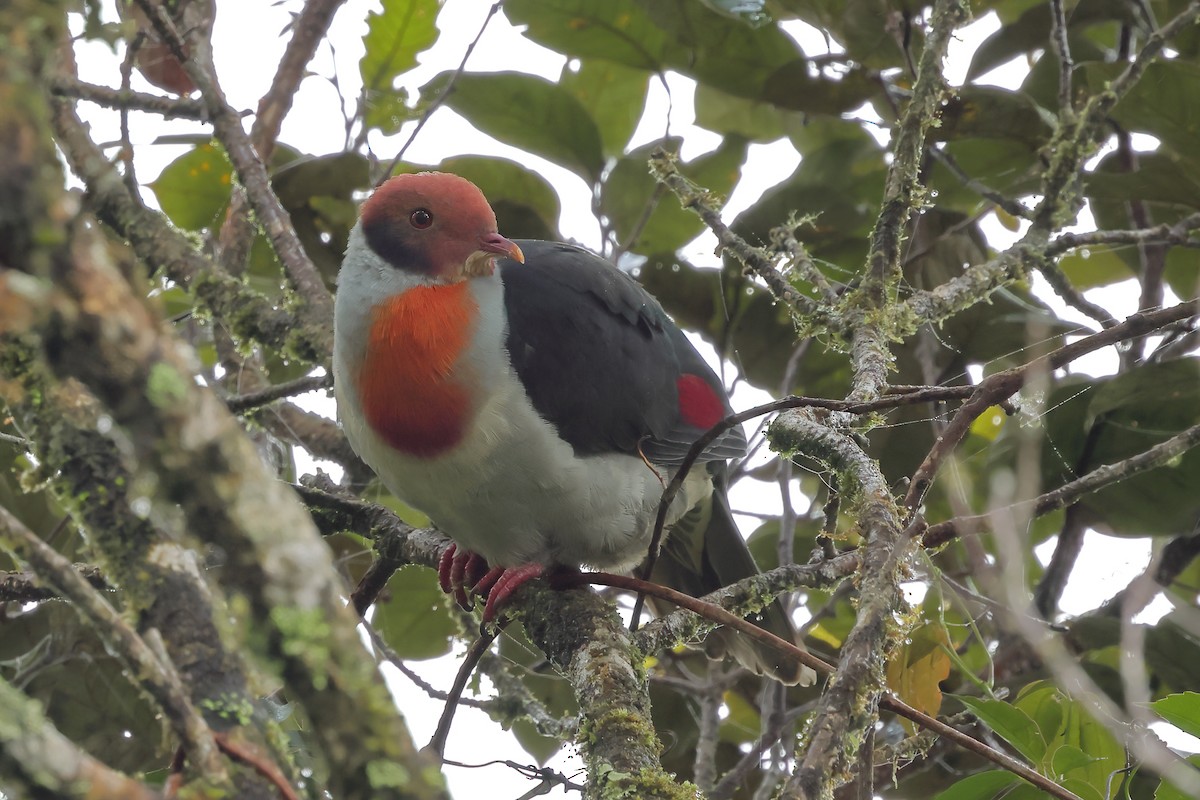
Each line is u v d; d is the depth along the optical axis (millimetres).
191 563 2883
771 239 7676
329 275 8867
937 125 6715
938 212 8758
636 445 6984
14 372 2799
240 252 7918
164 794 2605
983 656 8156
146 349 2771
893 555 4402
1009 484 4199
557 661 6035
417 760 2943
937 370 8477
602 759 5055
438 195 6719
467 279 6746
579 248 7648
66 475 2820
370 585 6930
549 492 6664
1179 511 7586
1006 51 8734
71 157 6602
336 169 8258
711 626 5984
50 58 2688
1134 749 5484
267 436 8391
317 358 7086
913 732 6508
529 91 8875
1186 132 7773
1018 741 5230
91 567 5828
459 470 6531
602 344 6918
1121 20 8484
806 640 9008
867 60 8070
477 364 6516
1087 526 7914
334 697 2887
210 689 2830
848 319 6559
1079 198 7664
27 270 2660
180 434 2785
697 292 8852
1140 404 7645
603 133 9742
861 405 4891
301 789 2953
